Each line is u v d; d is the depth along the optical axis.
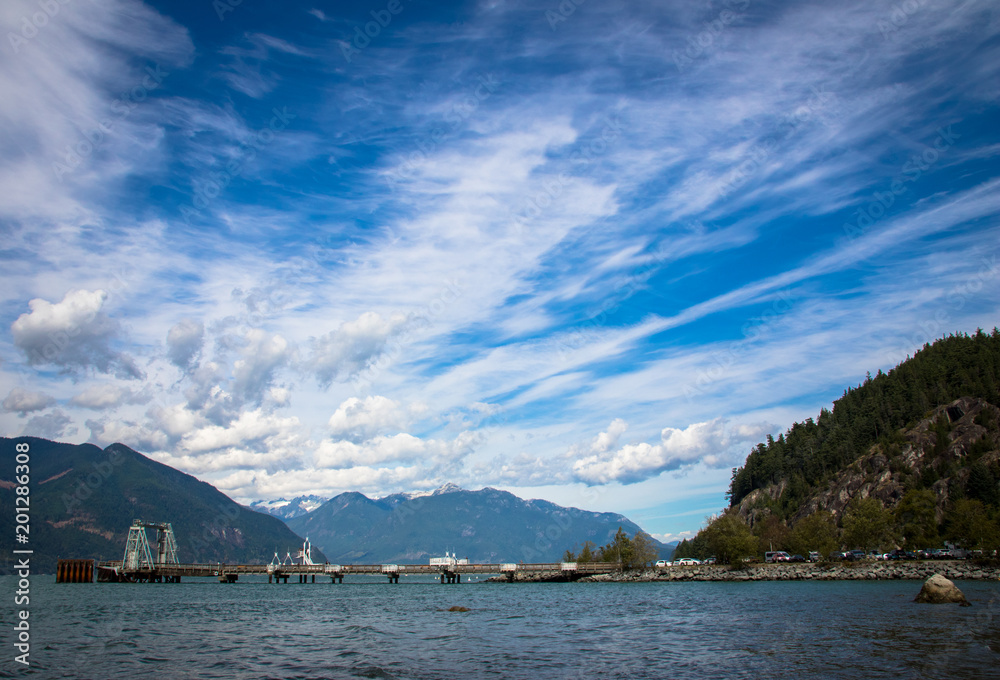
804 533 149.62
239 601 88.50
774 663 33.94
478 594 99.25
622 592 95.12
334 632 51.22
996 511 141.00
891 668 31.66
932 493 154.50
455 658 38.03
